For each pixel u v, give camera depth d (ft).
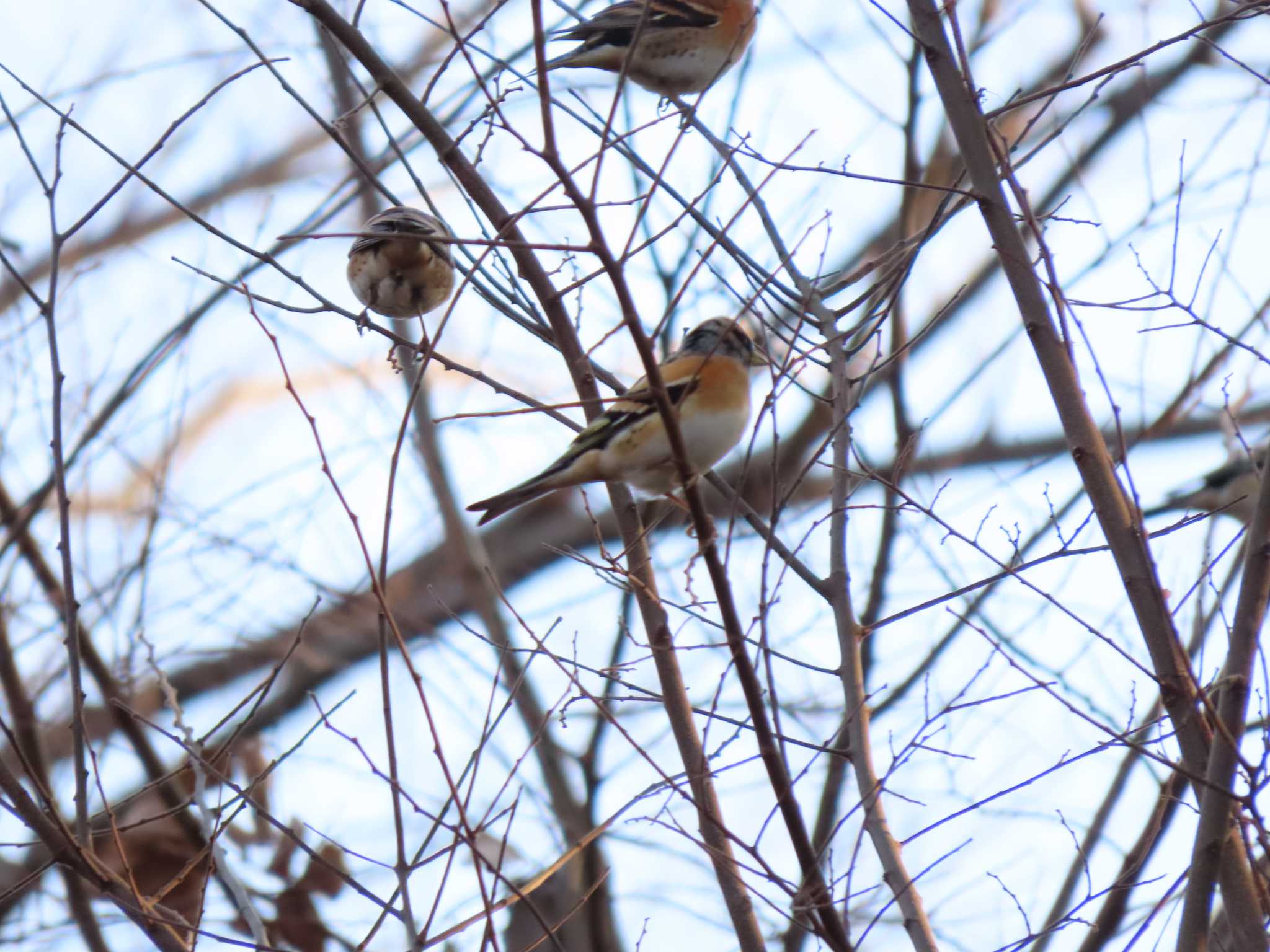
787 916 29.43
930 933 30.35
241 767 53.57
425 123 37.65
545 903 52.26
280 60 36.40
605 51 47.93
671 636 35.29
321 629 64.08
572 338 37.01
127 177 34.96
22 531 50.49
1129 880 37.40
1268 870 31.58
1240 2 40.68
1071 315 32.45
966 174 38.91
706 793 33.40
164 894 30.89
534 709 55.52
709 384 34.71
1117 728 39.96
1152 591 31.99
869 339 36.70
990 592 47.21
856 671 34.50
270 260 36.70
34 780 30.50
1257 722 35.50
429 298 43.88
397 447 28.25
